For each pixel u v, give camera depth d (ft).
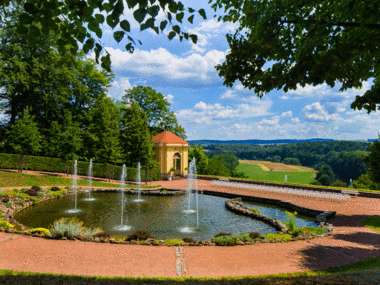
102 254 32.91
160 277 25.48
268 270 28.86
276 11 16.57
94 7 11.21
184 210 68.69
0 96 123.34
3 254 31.14
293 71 17.34
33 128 105.60
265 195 92.63
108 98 148.15
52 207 67.36
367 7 14.55
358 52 16.25
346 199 84.84
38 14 11.36
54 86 126.31
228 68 18.79
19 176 93.76
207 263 30.91
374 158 64.18
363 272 24.14
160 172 134.82
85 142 128.57
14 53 116.37
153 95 160.45
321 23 15.60
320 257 33.40
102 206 70.49
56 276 23.11
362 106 20.47
